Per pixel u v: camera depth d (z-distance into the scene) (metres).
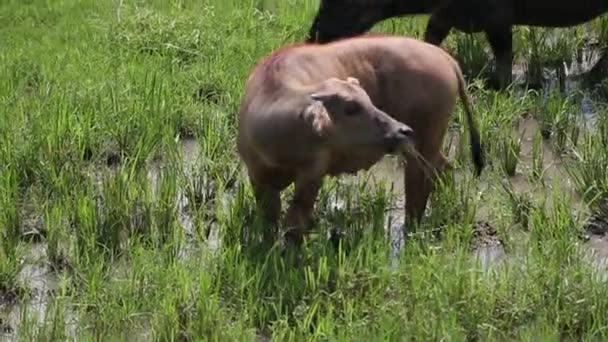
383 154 11.78
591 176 14.22
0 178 14.01
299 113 11.80
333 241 12.99
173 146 14.98
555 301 11.53
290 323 11.50
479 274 11.92
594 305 11.43
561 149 15.40
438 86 12.88
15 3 20.69
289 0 20.25
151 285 11.99
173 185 13.92
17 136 15.05
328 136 11.68
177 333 11.34
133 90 16.58
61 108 15.64
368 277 11.86
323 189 13.81
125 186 13.87
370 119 11.57
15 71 17.38
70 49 18.33
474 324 11.31
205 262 12.36
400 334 11.00
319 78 12.38
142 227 13.38
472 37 18.19
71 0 20.77
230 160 14.83
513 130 15.87
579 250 12.57
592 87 17.42
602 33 18.45
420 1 16.80
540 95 16.72
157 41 18.39
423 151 13.11
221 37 18.53
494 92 16.38
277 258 12.18
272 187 12.76
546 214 13.68
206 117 15.89
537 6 17.27
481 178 14.59
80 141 15.03
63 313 11.61
